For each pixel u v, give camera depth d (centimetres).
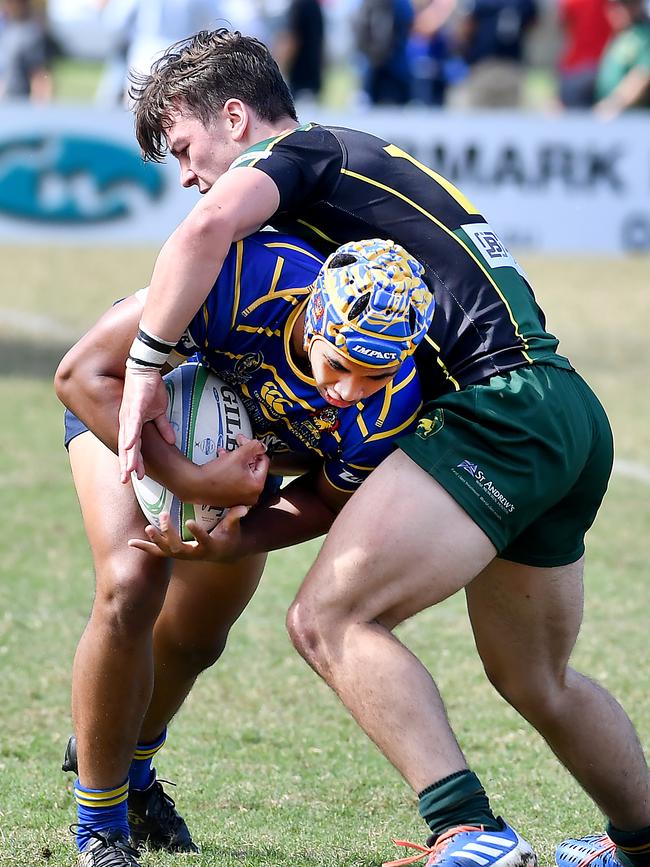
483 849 939
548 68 11788
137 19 6053
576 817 1322
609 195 5366
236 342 1035
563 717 1147
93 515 1112
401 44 6038
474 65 5922
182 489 1036
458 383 1052
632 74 5619
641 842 1169
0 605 1942
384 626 1012
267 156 1063
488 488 1005
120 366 1053
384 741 984
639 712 1603
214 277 996
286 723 1580
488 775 1434
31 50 6431
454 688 1697
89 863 1134
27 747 1483
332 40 11838
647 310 4494
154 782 1241
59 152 5253
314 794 1377
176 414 1061
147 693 1126
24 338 3931
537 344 1065
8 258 5100
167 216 5359
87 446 1148
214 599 1184
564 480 1033
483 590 1118
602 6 5862
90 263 5025
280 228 1116
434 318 1068
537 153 5325
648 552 2269
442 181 1128
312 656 1013
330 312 965
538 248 5391
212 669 1750
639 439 2989
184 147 1151
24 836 1234
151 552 1070
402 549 994
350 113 5294
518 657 1132
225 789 1387
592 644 1839
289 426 1068
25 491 2534
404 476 1009
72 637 1836
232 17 6831
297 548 2319
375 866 1181
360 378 979
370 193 1091
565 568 1107
